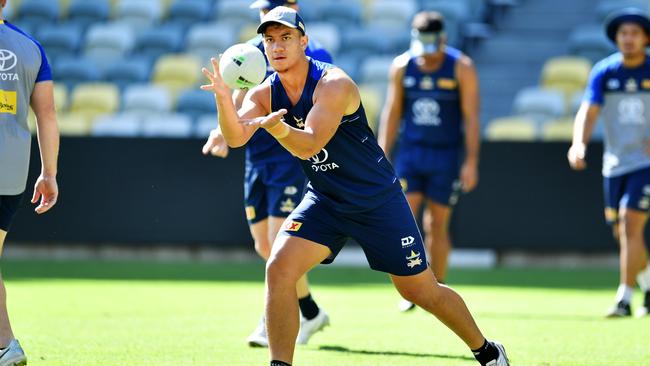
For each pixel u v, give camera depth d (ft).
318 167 64.44
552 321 105.81
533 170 175.11
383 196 64.69
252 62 58.44
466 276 161.89
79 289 137.59
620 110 114.11
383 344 87.97
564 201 174.81
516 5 250.78
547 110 217.77
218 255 184.44
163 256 185.57
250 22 249.96
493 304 123.75
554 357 80.74
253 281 151.12
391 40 237.66
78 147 179.32
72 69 233.14
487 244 176.04
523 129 203.21
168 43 242.17
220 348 84.43
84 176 179.32
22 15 250.57
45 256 185.78
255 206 91.45
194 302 123.03
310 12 247.29
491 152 176.04
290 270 63.57
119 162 179.01
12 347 68.39
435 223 124.47
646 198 112.16
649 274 113.91
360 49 234.58
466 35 243.19
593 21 246.47
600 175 174.29
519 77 235.20
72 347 84.33
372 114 206.80
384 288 143.64
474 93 122.62
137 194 178.91
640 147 113.09
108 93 221.87
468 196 176.35
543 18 247.91
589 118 115.14
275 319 62.64
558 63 226.99
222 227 178.40
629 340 90.99
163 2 254.06
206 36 241.35
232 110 57.16
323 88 61.41
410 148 124.26
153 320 104.78
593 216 174.29
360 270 174.50
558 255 179.83
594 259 178.81
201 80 232.32
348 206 64.34
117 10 253.65
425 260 66.13
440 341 89.97
